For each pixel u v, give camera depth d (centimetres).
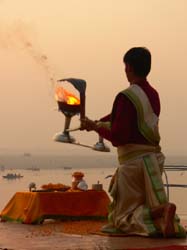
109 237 1341
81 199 1742
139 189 1376
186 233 1349
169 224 1308
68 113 1426
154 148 1384
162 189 1357
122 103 1366
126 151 1382
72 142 1456
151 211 1339
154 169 1366
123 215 1373
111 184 1408
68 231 1467
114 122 1368
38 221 1659
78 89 1383
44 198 1683
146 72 1401
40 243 1258
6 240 1306
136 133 1373
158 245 1226
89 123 1384
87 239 1311
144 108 1367
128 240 1292
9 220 1728
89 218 1745
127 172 1377
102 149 1471
